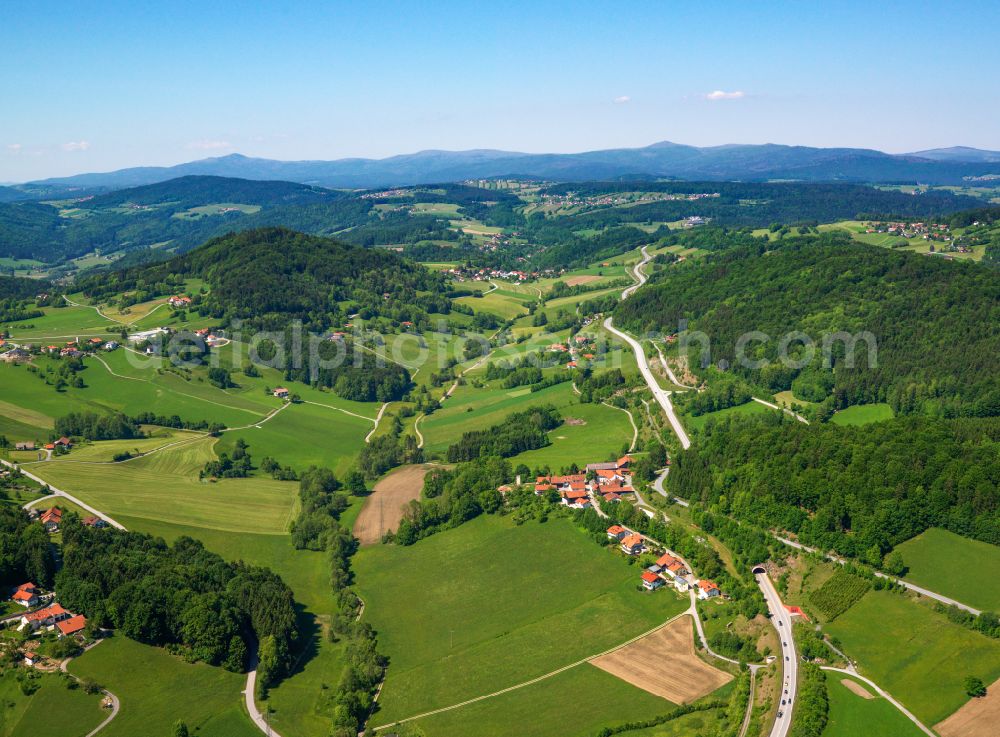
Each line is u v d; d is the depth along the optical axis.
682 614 169.88
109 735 141.00
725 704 142.25
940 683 141.38
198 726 144.62
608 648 163.00
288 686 158.00
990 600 159.12
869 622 158.25
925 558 172.62
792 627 160.12
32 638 160.75
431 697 154.25
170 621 163.12
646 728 138.50
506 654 165.25
